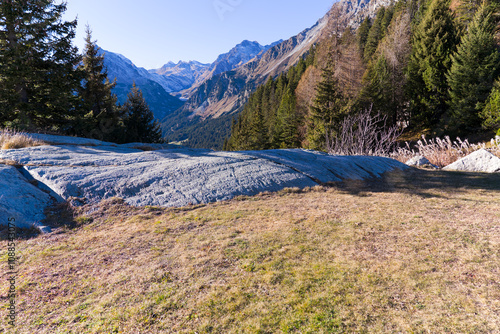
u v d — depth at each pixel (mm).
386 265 4145
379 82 36281
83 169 8867
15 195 6770
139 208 7430
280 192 8992
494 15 30938
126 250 5125
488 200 7121
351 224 5977
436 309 3119
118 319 3262
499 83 23500
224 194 8492
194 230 6043
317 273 4059
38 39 17891
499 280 3527
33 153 9727
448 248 4543
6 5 16188
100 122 26797
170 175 9148
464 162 13242
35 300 3680
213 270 4301
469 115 25984
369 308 3230
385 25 62438
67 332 3082
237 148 59281
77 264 4637
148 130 39156
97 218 6824
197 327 3090
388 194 8578
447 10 33250
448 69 29562
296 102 51875
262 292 3678
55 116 20828
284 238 5406
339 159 12977
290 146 45719
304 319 3115
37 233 5953
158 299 3615
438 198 7738
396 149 26000
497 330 2688
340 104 30297
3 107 16406
